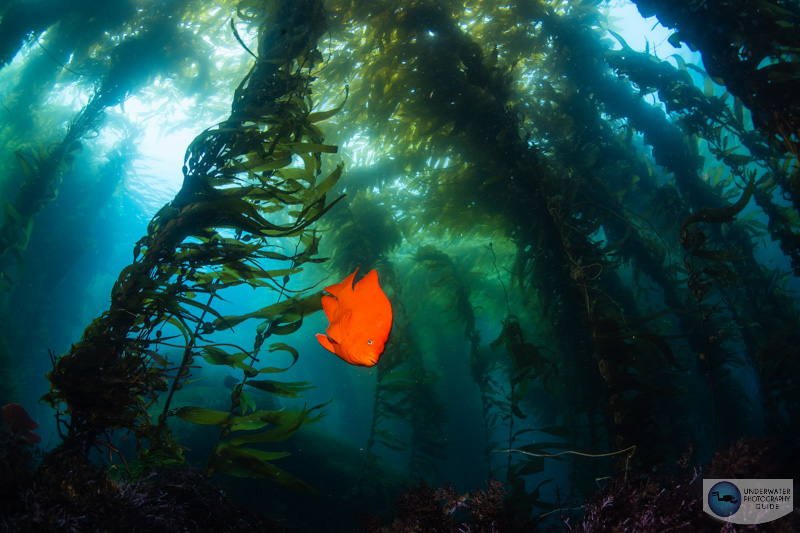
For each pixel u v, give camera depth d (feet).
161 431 7.61
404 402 26.89
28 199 23.62
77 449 6.71
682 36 13.96
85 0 25.36
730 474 8.11
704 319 12.22
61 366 6.93
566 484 47.98
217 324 8.21
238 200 8.11
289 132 9.53
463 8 22.68
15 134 34.22
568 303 16.76
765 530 6.62
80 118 25.57
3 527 4.76
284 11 11.08
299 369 76.69
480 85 18.88
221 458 8.43
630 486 8.14
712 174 26.91
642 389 13.47
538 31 24.38
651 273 23.09
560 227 15.83
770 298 20.81
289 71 10.34
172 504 7.16
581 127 24.09
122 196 65.10
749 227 23.02
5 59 23.82
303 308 8.75
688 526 6.83
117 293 7.59
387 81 20.75
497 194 20.86
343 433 66.80
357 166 26.37
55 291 50.80
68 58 28.27
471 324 27.55
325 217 25.95
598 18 25.71
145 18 26.86
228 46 27.17
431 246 29.63
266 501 23.67
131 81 26.11
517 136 18.04
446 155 21.91
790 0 12.76
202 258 8.20
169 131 30.86
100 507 5.87
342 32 20.65
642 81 22.21
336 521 24.35
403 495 8.50
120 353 7.45
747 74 12.53
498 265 33.37
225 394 36.78
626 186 25.99
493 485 8.03
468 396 49.01
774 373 16.35
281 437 8.54
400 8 19.85
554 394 21.54
